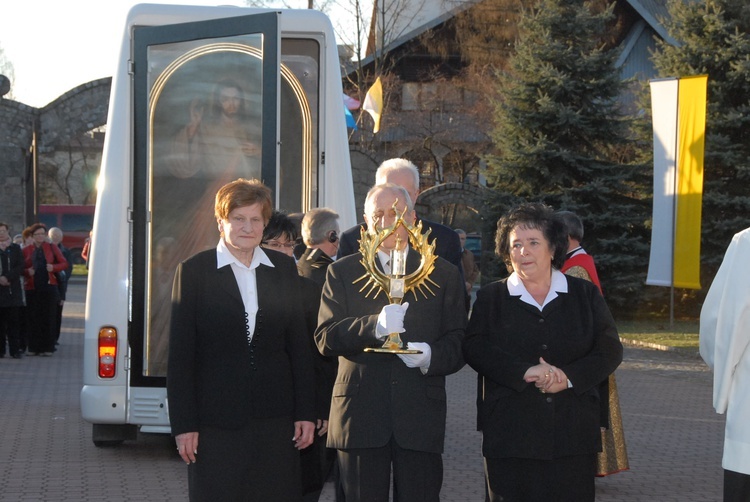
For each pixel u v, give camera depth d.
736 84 26.17
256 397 4.74
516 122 26.98
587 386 4.79
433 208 33.75
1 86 32.97
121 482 7.91
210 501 4.68
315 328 5.40
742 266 4.72
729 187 26.56
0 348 17.44
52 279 17.59
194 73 8.23
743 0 26.42
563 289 4.98
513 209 5.04
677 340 20.36
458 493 7.80
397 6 41.50
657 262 21.34
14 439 9.71
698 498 7.70
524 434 4.83
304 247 7.56
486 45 41.47
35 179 33.44
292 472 4.86
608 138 27.14
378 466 4.86
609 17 27.47
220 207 4.80
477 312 5.01
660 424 11.20
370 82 39.84
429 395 4.89
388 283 4.83
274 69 7.85
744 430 4.72
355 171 29.31
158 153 8.35
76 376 14.92
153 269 8.45
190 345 4.74
